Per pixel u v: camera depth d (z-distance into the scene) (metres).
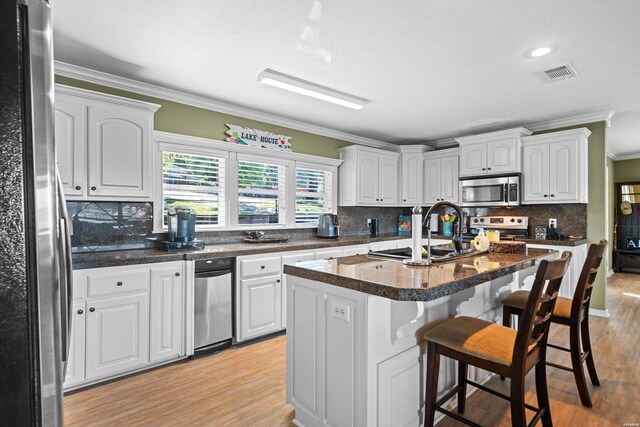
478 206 4.64
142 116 2.83
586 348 2.36
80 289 2.29
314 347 1.84
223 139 3.66
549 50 2.41
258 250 3.18
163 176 3.26
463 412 2.05
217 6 1.95
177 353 2.72
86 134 2.56
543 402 1.75
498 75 2.85
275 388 2.35
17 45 0.62
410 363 1.81
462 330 1.69
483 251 2.51
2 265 0.60
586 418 2.00
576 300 2.14
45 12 0.70
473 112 3.91
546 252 2.52
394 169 5.17
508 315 2.30
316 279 1.76
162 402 2.17
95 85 2.86
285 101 3.55
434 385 1.72
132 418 2.01
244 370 2.61
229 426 1.94
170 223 3.02
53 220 0.71
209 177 3.55
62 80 2.71
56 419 0.71
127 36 2.28
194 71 2.82
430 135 5.05
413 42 2.32
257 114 3.88
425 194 5.30
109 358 2.41
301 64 2.67
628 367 2.66
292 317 1.99
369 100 3.49
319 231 4.41
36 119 0.67
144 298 2.56
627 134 5.05
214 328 2.91
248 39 2.31
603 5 1.89
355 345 1.62
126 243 3.03
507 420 1.98
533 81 2.98
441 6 1.92
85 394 2.26
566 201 3.96
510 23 2.08
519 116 4.07
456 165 4.95
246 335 3.11
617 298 4.85
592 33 2.19
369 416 1.58
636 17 2.00
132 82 2.99
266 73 2.78
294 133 4.32
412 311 1.81
